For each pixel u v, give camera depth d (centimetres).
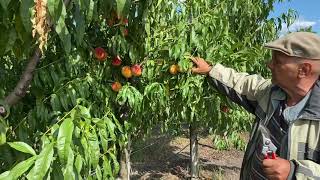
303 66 180
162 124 490
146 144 866
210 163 866
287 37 186
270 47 186
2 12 163
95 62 284
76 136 190
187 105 341
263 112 204
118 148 351
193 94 314
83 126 202
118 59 288
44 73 243
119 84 291
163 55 293
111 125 224
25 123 238
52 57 256
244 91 234
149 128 394
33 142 235
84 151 192
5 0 144
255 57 337
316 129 179
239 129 613
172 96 322
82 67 283
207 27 305
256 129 208
